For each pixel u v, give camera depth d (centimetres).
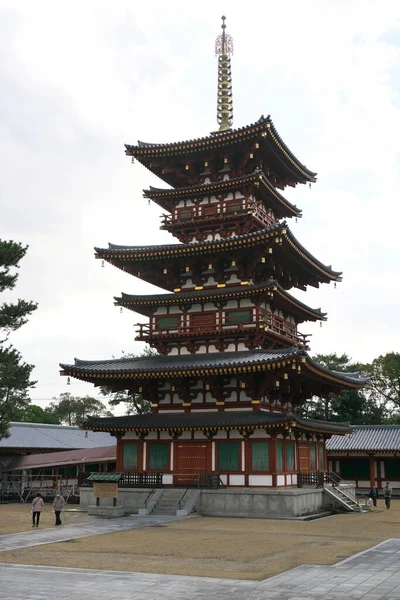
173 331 5534
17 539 3291
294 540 3247
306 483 5125
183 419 5019
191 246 5359
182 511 4503
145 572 2292
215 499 4647
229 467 4838
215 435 4934
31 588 1977
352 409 10725
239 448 4834
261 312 5309
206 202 5919
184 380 5181
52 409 14225
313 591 1909
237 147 5797
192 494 4684
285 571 2298
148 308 5712
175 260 5597
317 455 5856
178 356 5416
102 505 4816
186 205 6025
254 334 5169
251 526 3934
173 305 5584
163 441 5088
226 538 3319
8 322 5372
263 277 5622
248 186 5678
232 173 5931
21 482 6738
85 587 1995
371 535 3494
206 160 5938
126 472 5116
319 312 6084
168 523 4078
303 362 4534
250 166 5919
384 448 7762
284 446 4941
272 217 6206
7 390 5594
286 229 5009
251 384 4884
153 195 5984
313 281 6312
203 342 5412
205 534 3500
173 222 5912
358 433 8306
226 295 5266
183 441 5022
